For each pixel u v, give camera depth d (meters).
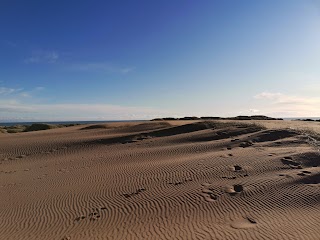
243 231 10.30
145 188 15.32
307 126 31.42
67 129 48.91
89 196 14.74
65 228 11.49
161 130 36.75
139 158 22.98
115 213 12.62
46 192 15.75
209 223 11.16
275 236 9.80
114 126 48.78
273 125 33.69
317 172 15.58
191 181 15.87
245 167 17.47
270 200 12.98
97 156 25.25
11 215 12.91
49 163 24.09
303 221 10.85
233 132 31.14
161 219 11.80
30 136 39.47
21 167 23.38
